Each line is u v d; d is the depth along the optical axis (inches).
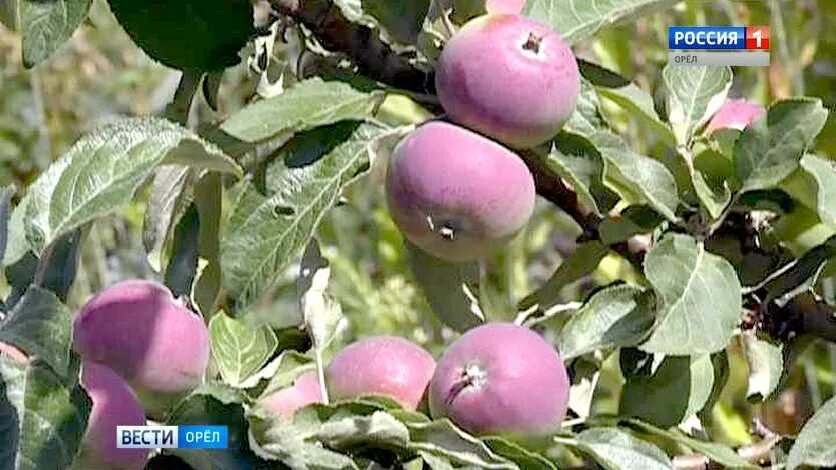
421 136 124.6
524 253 311.3
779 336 148.5
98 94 421.7
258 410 110.6
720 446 130.5
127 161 111.3
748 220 146.8
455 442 115.6
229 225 126.2
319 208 126.3
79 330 115.1
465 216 122.4
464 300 139.4
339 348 153.4
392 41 134.9
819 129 135.9
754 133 137.4
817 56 296.7
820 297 156.6
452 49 126.6
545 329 156.6
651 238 146.5
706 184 142.8
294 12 137.1
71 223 109.4
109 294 117.4
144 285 118.6
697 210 140.7
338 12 136.3
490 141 125.4
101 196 110.0
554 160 132.1
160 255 136.4
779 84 277.9
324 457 110.2
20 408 96.7
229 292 125.2
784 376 150.1
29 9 115.6
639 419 139.9
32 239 109.4
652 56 272.2
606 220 139.3
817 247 141.5
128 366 114.3
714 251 146.8
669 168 144.3
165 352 115.4
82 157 111.7
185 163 116.3
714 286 129.7
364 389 124.0
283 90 141.6
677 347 126.0
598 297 131.3
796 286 141.3
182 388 117.0
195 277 133.8
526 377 117.4
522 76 123.6
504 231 124.4
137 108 401.7
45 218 110.0
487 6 135.9
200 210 135.6
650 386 140.6
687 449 141.3
